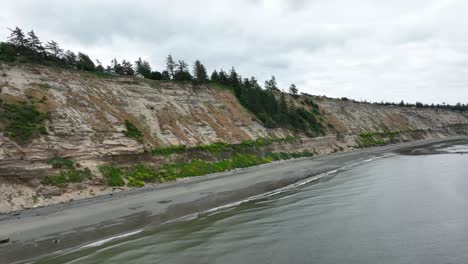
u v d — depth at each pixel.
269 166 58.91
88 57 66.69
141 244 19.75
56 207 30.39
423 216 23.20
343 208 26.00
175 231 22.05
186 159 51.72
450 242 18.30
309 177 43.34
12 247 20.09
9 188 30.66
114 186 37.88
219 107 74.88
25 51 48.62
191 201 31.22
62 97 44.91
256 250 18.02
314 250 17.75
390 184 35.25
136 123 51.91
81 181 35.66
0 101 38.06
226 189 36.75
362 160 63.25
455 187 32.44
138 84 61.12
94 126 44.00
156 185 41.09
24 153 33.75
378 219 22.83
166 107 61.38
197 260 16.98
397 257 16.58
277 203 28.86
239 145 64.44
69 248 19.67
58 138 38.28
